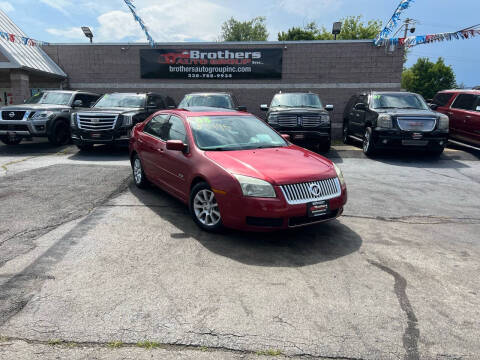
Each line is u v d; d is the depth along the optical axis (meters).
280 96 11.76
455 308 3.02
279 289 3.26
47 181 7.02
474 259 3.97
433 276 3.56
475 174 8.51
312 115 10.14
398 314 2.92
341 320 2.82
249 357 2.40
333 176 4.44
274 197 3.99
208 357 2.39
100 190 6.43
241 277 3.47
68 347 2.46
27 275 3.40
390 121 9.86
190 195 4.77
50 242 4.16
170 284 3.31
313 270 3.64
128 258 3.81
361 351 2.48
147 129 6.40
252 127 5.66
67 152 10.62
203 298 3.09
